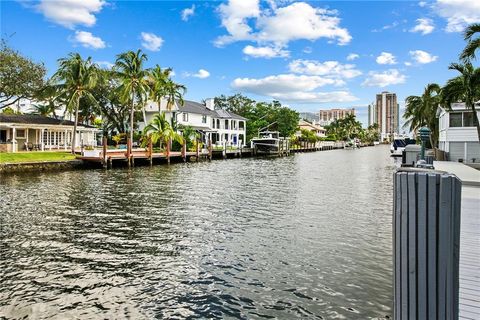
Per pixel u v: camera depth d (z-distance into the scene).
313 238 11.28
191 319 6.52
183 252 9.96
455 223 3.07
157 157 42.31
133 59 46.59
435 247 3.07
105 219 13.75
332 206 16.70
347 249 10.18
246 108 89.19
